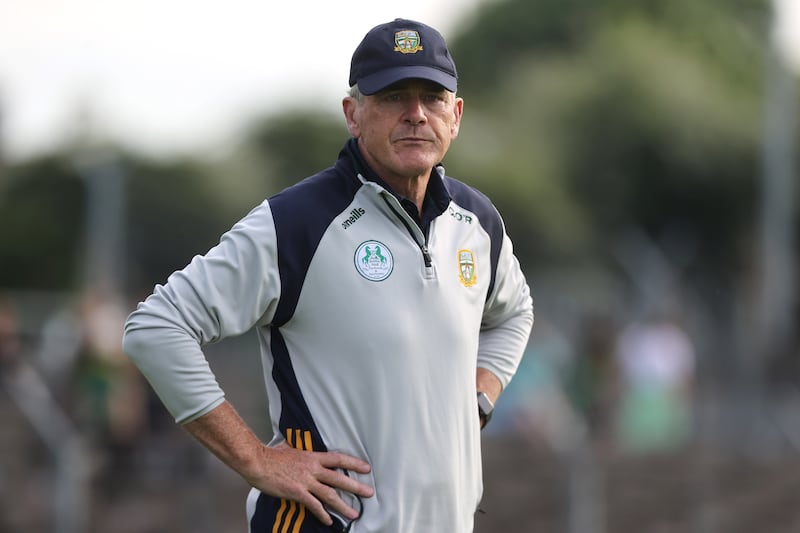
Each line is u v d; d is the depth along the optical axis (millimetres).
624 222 139375
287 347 12977
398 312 12766
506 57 158875
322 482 12648
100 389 36094
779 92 103250
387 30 12938
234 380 49938
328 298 12711
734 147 139875
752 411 57875
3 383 33219
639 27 152375
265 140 139875
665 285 102562
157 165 129250
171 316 12453
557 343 46906
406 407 12688
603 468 33531
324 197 12953
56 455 31891
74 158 125000
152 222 126312
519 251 127438
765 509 36156
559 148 137375
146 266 125875
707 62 157375
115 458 34281
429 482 12773
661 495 34344
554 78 143125
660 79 141500
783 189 101750
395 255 12914
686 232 141750
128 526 32938
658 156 139500
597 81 141250
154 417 36406
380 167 13109
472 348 13289
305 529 12805
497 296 14156
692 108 140000
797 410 61375
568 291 121750
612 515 33562
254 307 12664
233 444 12562
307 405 12812
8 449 32281
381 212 13023
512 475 33031
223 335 12664
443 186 13219
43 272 122562
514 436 38562
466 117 136625
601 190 137875
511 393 43750
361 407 12688
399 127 12805
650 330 50156
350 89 13414
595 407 44656
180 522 33375
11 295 56094
